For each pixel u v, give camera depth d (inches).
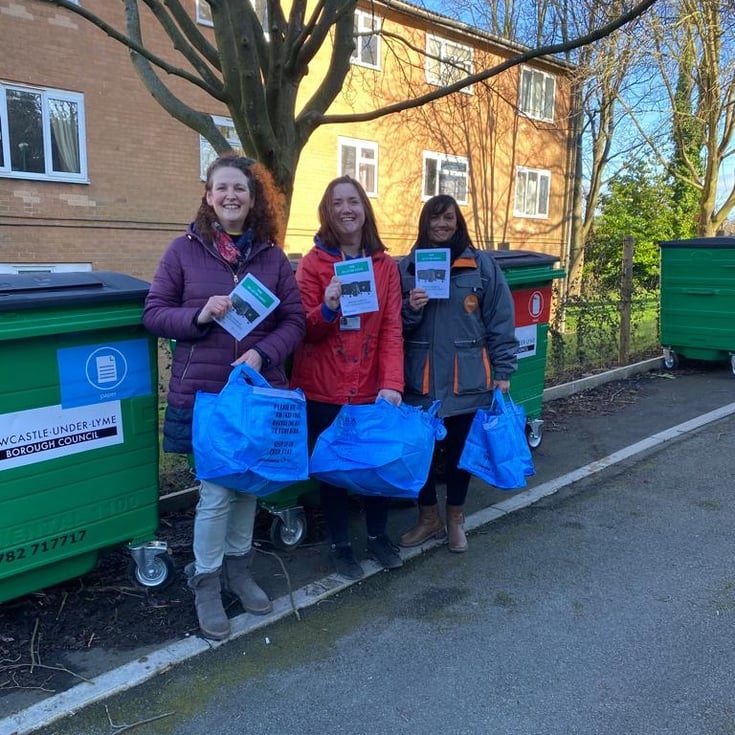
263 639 117.0
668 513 170.4
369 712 99.2
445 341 138.9
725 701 100.3
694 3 478.3
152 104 459.2
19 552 110.7
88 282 114.2
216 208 111.2
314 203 564.4
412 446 122.3
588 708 99.3
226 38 177.5
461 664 110.3
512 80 705.0
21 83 404.2
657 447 224.1
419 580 137.9
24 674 106.1
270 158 183.3
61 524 115.0
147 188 465.1
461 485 147.1
